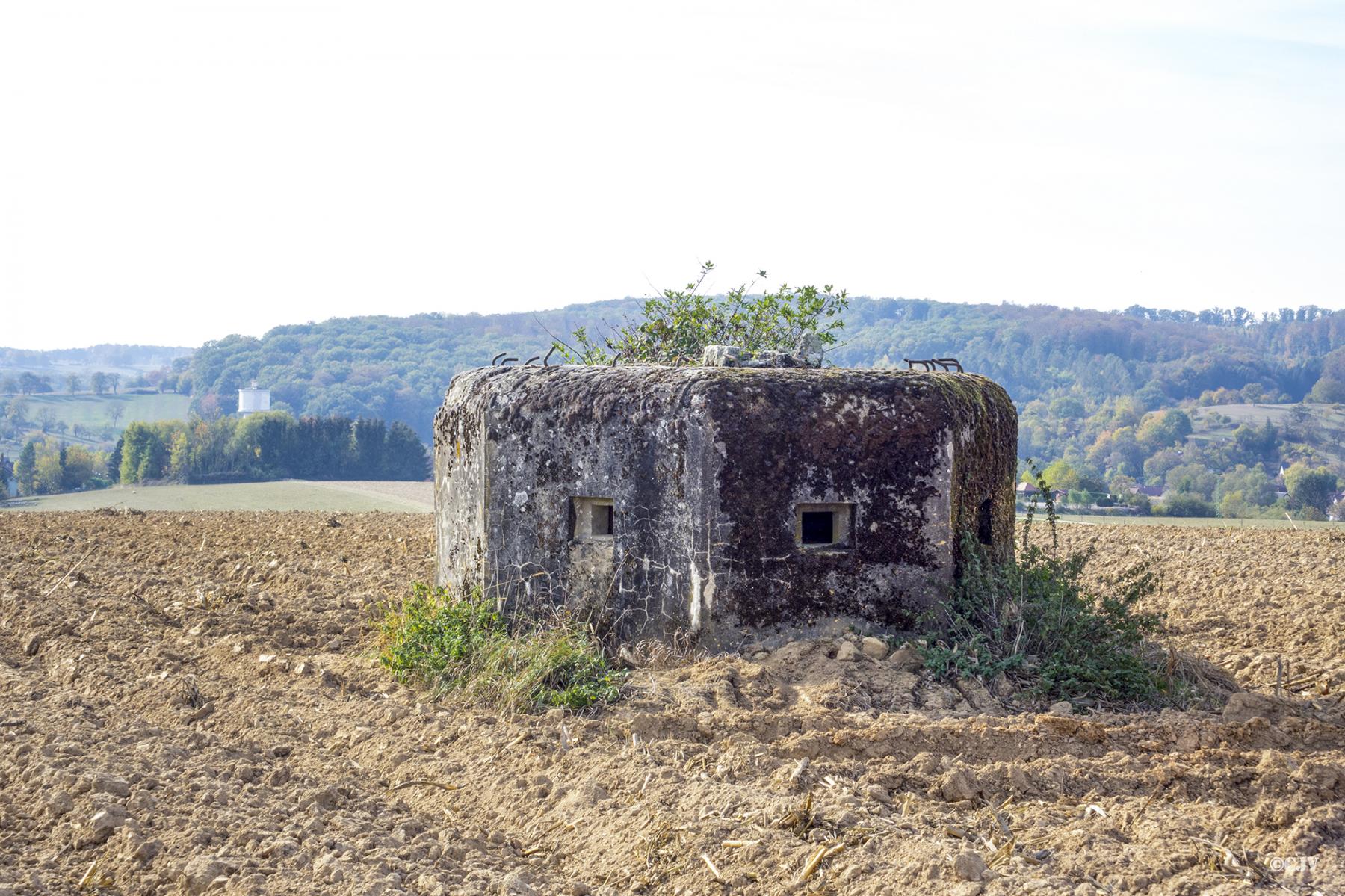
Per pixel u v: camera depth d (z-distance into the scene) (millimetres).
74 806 5668
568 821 5629
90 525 18969
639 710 6836
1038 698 7207
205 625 9719
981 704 7020
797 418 7656
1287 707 6750
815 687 7055
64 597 10781
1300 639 9062
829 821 5203
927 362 9031
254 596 10977
